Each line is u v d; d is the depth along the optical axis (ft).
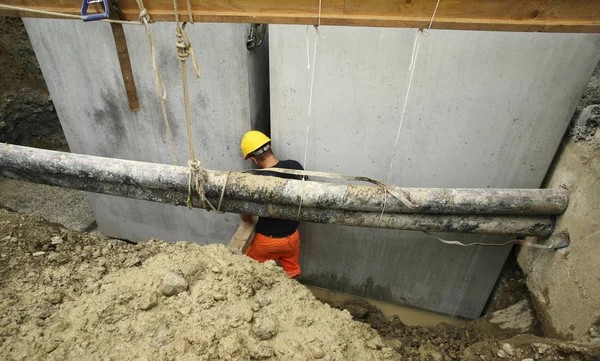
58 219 15.24
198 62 9.14
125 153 11.91
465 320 11.80
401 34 7.35
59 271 6.84
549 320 8.00
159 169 7.95
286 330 5.97
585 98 7.34
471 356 7.47
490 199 7.36
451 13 5.33
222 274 6.58
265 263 7.11
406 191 7.43
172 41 9.02
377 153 9.09
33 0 6.14
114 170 8.07
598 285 6.49
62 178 8.81
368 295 12.41
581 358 6.43
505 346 7.30
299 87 8.55
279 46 8.09
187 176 7.79
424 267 10.94
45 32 9.91
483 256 10.13
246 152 9.41
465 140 8.38
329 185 7.70
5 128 16.20
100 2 5.74
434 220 7.90
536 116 7.68
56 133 18.16
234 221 12.37
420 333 10.32
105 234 15.12
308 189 7.62
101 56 9.91
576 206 7.23
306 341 5.83
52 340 5.55
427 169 9.04
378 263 11.34
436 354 8.73
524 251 9.44
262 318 5.99
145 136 11.19
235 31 8.43
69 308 6.06
